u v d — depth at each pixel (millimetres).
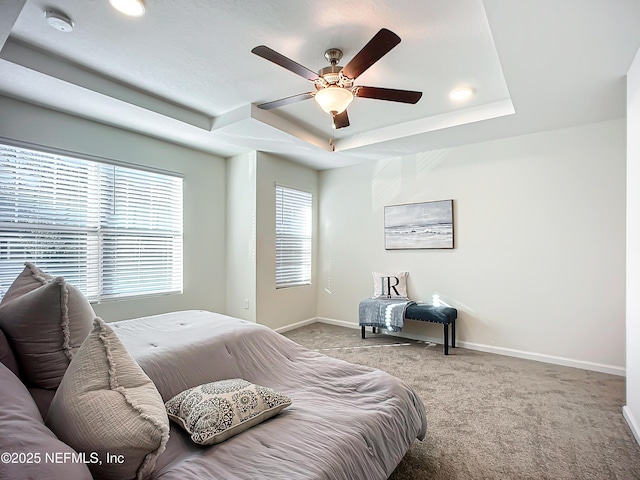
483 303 3828
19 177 2805
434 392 2693
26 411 814
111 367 989
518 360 3482
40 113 2879
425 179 4262
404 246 4426
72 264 3123
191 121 3293
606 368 3146
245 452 1185
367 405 1574
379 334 4492
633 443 1983
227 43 2209
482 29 2045
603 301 3193
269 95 2973
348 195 5012
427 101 3088
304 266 5098
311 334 4504
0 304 1366
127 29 2057
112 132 3359
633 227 2127
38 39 2160
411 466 1765
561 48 2021
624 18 1746
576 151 3328
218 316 2473
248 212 4344
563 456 1860
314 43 2213
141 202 3654
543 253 3488
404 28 2047
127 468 892
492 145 3791
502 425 2184
